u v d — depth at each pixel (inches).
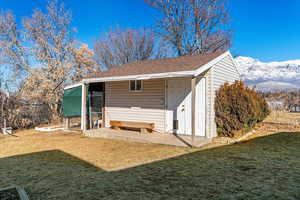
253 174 157.3
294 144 267.4
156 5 755.4
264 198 117.5
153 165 183.9
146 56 885.2
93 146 268.2
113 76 323.0
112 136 320.8
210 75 288.8
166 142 271.3
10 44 562.6
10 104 401.7
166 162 192.7
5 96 395.9
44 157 216.8
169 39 764.6
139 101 356.2
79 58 627.8
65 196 123.1
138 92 357.1
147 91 346.9
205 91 293.7
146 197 120.2
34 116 445.4
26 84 541.0
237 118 295.9
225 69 339.9
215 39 737.6
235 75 388.5
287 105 772.0
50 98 534.6
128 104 369.4
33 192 129.6
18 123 415.5
